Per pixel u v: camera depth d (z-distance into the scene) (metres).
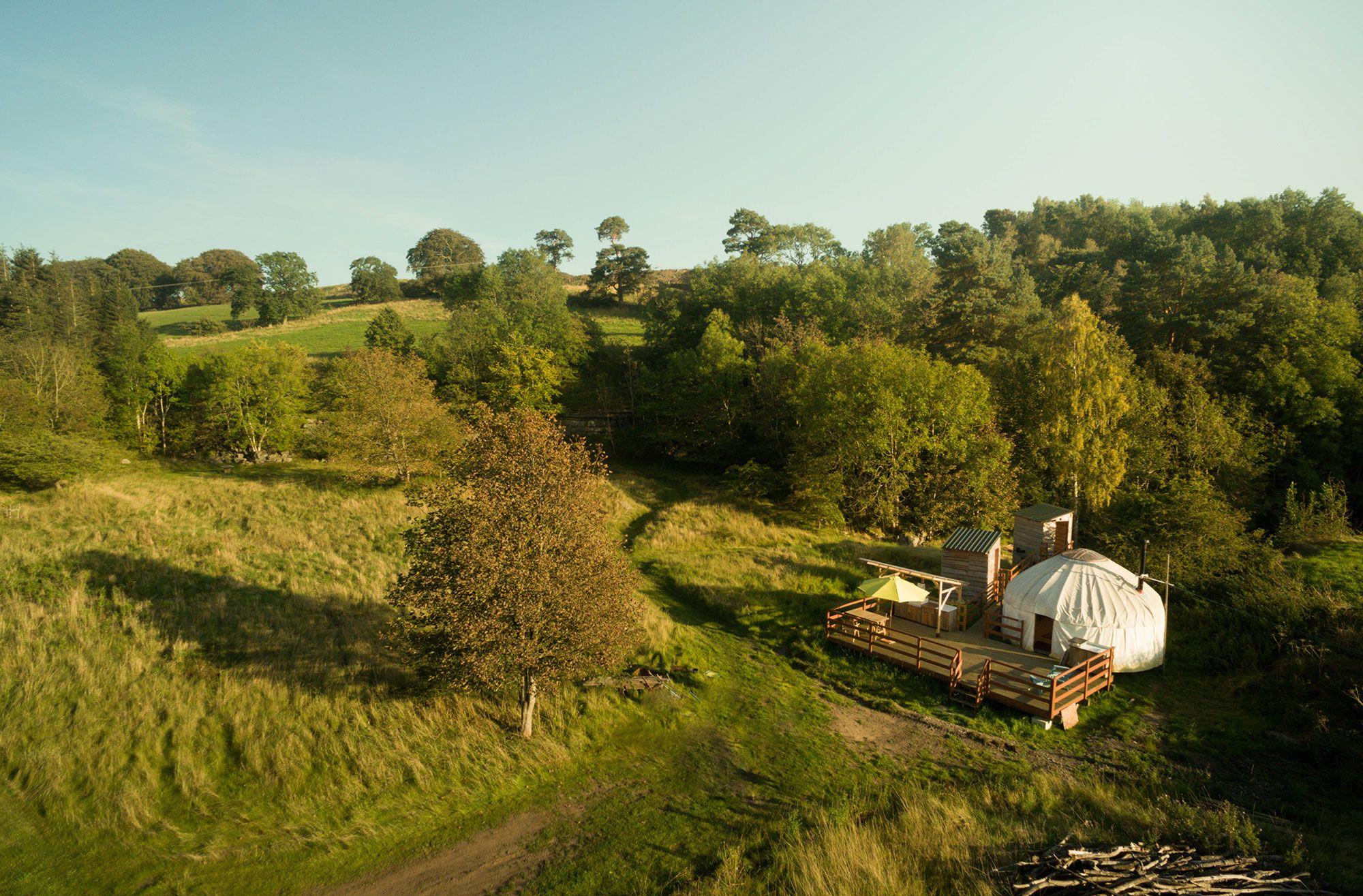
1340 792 14.27
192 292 120.31
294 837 12.72
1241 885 9.80
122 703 16.25
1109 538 28.69
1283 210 81.62
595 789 14.97
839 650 23.03
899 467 37.97
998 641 22.78
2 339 50.44
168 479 42.88
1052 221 124.75
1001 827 12.20
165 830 12.64
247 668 18.17
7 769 14.03
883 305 59.47
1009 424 43.88
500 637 14.84
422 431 41.97
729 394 52.66
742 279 72.62
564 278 134.12
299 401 55.03
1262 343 44.06
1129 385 37.53
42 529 28.34
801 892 10.43
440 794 14.41
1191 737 16.69
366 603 23.33
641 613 18.52
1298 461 39.59
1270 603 21.06
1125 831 11.87
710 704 19.27
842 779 15.48
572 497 16.58
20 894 10.84
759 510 41.53
